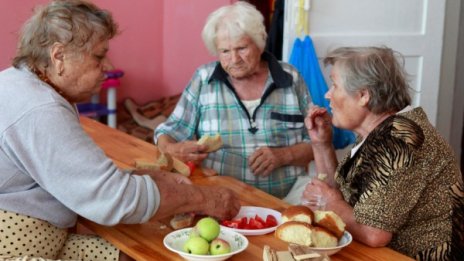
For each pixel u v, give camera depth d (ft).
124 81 15.57
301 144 8.94
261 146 8.85
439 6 12.45
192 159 8.18
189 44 15.23
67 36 5.62
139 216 5.72
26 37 5.79
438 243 6.00
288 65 9.21
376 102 6.14
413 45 12.42
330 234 5.57
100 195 5.57
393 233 5.83
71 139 5.54
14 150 5.51
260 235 5.96
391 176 5.70
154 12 15.65
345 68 6.21
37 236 5.84
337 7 11.71
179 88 15.81
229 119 8.89
